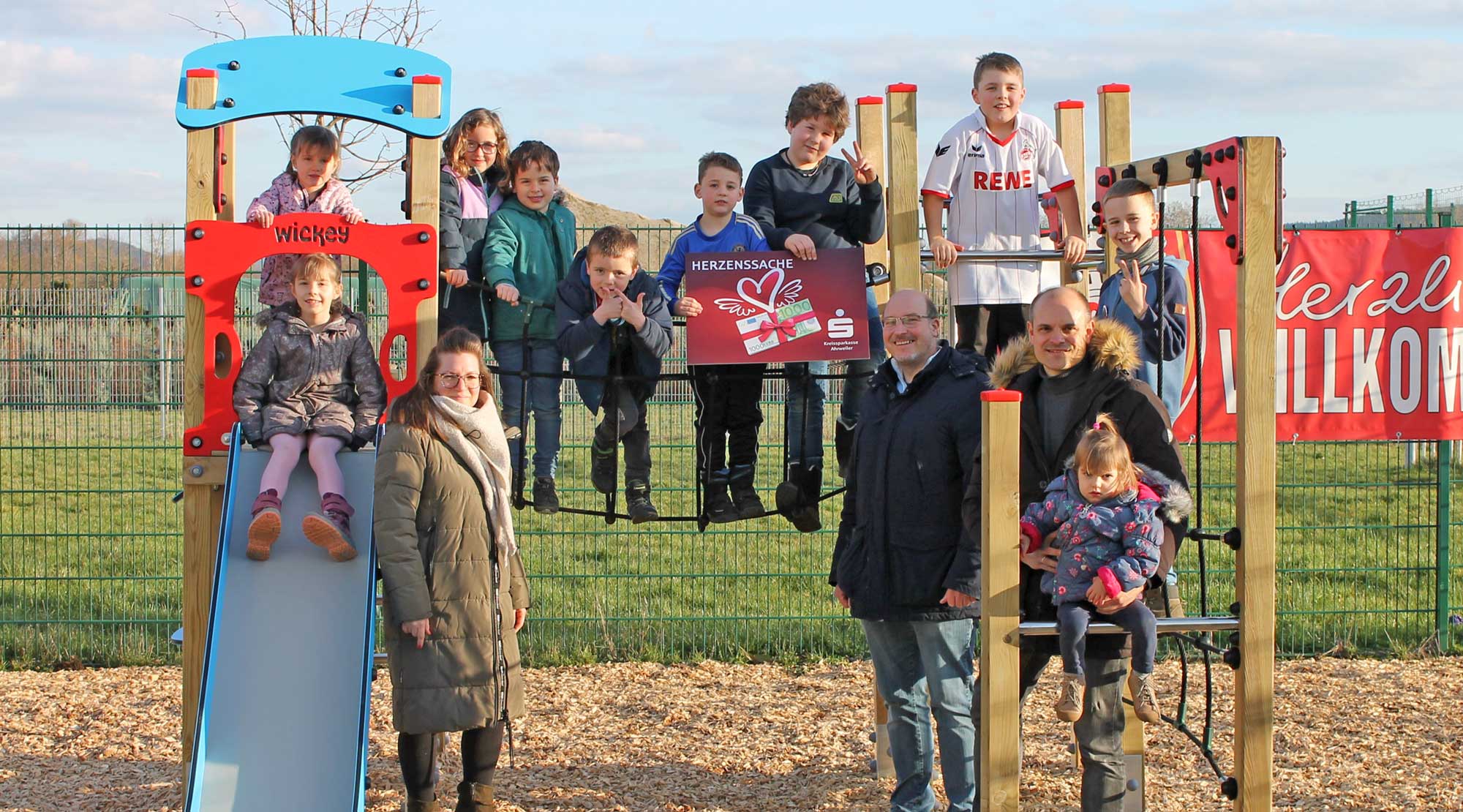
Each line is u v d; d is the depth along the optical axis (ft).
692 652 26.89
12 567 28.89
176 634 16.89
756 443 18.90
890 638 15.96
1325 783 19.02
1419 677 24.93
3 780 19.54
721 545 34.42
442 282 20.22
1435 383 26.20
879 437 15.40
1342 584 30.71
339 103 17.04
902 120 17.67
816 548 34.27
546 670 25.90
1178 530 13.69
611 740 21.59
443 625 14.80
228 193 18.57
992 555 12.93
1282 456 42.09
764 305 17.60
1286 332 26.09
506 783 19.34
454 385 15.15
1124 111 19.04
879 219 18.51
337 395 16.44
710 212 18.28
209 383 16.51
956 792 15.31
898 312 15.15
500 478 15.46
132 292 26.35
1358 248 26.00
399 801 18.61
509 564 16.14
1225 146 13.61
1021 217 19.11
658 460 33.40
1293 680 24.82
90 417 31.76
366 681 14.65
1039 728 21.95
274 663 14.85
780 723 22.49
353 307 26.50
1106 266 18.65
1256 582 13.62
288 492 16.06
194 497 16.74
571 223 19.67
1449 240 25.95
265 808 14.06
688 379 17.99
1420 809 17.89
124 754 20.83
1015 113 18.81
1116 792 13.91
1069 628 12.89
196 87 16.74
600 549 33.96
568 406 29.86
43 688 24.58
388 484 14.74
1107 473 12.82
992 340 19.67
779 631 27.66
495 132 21.09
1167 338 16.29
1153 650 12.98
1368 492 38.04
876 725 19.85
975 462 14.49
